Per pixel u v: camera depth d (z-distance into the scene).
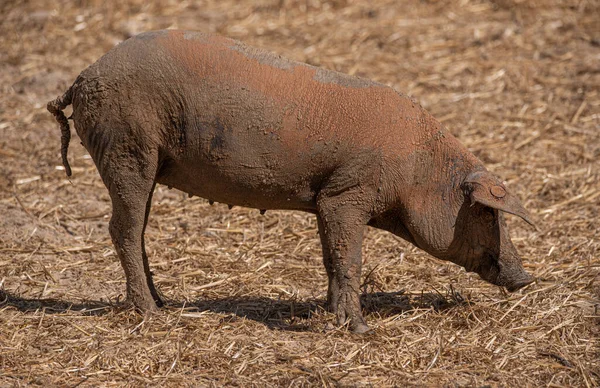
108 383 22.14
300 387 22.14
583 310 27.17
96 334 24.52
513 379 22.92
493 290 28.88
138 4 56.66
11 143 40.66
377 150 24.31
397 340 24.78
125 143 24.20
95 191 37.06
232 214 35.31
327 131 24.16
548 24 54.41
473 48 51.53
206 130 24.02
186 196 36.88
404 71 48.75
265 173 24.38
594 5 56.09
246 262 31.14
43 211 34.72
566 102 45.31
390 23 54.81
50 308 26.56
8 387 21.70
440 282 29.58
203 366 23.09
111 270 30.12
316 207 25.17
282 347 24.16
